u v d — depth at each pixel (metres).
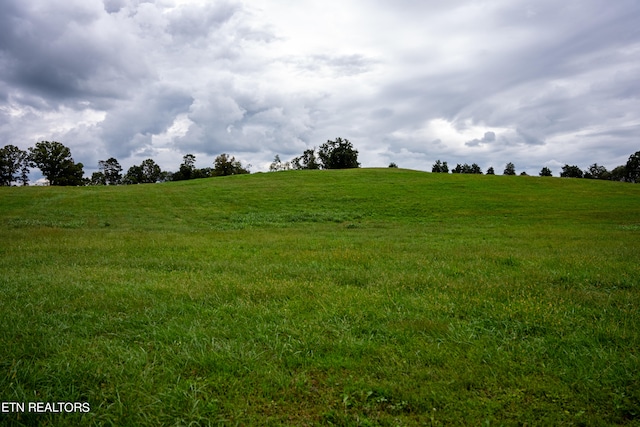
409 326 5.55
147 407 3.65
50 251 12.55
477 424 3.48
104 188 44.56
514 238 18.11
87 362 4.43
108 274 8.88
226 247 14.08
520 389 4.01
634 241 16.36
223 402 3.76
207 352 4.72
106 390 3.96
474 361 4.55
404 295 7.23
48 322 5.70
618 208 34.12
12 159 100.75
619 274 8.86
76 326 5.55
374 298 6.89
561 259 11.06
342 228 23.83
